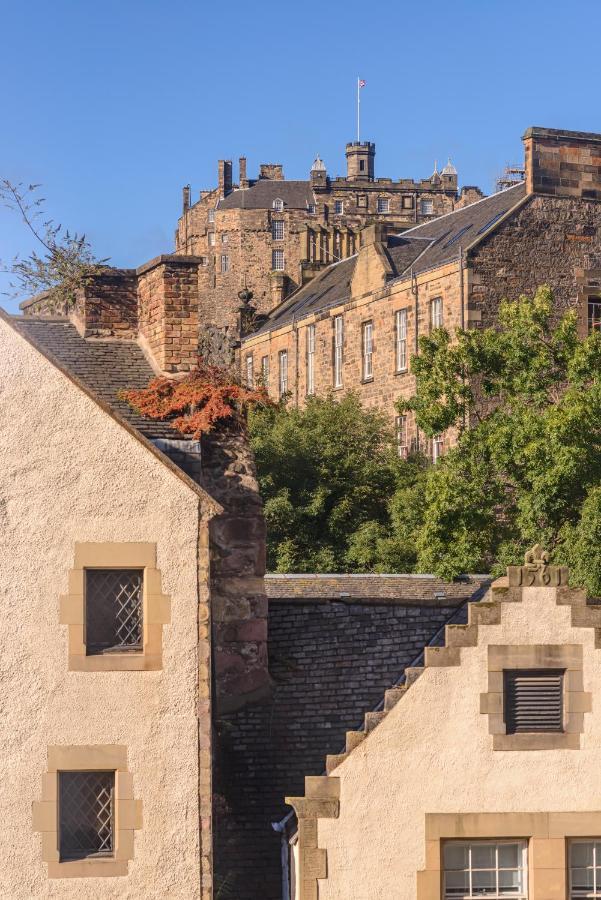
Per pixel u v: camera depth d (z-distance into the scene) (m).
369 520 70.25
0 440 26.42
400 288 80.50
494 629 26.12
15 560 26.19
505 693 26.17
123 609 26.48
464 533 52.06
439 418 54.59
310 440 72.31
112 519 26.42
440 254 78.19
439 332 55.44
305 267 108.56
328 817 25.69
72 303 35.78
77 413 26.58
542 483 50.78
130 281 34.72
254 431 72.81
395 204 180.75
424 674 26.02
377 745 25.86
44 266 38.53
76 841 26.02
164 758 26.03
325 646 32.12
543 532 51.12
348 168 183.62
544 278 73.44
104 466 26.52
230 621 31.12
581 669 26.17
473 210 83.75
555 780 26.03
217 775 29.89
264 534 31.59
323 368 91.00
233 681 31.00
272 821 29.39
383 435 75.69
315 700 31.19
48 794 25.78
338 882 25.59
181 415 31.62
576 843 26.19
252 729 30.62
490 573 48.78
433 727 25.95
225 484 31.55
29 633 26.05
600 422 51.41
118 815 25.86
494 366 55.19
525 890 26.02
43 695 25.97
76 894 25.64
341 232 127.19
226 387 31.92
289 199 177.88
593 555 48.69
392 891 25.62
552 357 55.00
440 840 25.78
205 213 181.88
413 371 55.69
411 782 25.84
